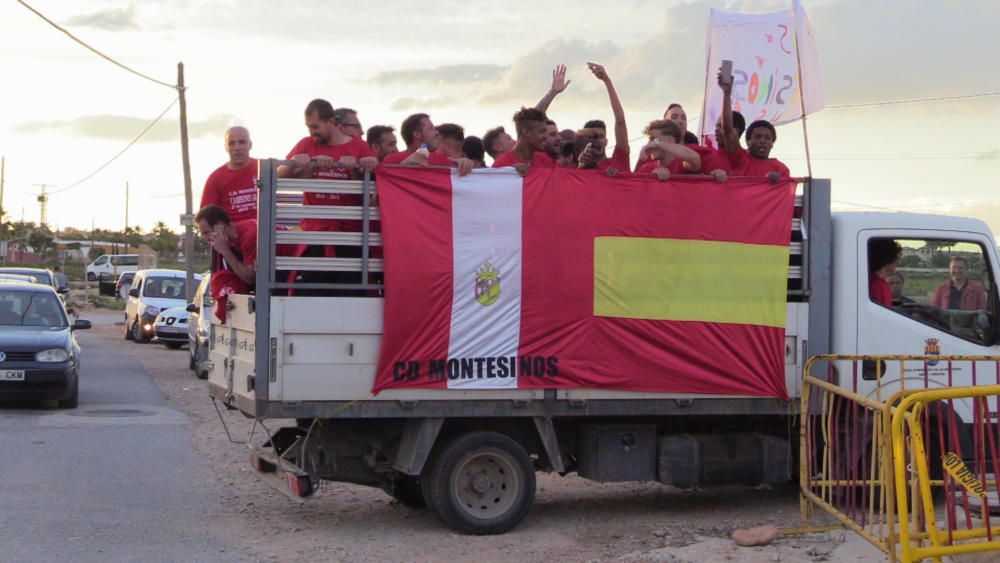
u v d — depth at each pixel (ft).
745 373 27.48
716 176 27.40
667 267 27.04
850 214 28.55
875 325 28.30
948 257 29.04
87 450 38.27
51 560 23.94
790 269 28.14
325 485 32.94
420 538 26.43
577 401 26.61
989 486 24.23
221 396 28.45
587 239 26.53
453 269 25.62
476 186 25.91
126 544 25.54
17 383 47.44
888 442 21.34
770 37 31.45
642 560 24.02
